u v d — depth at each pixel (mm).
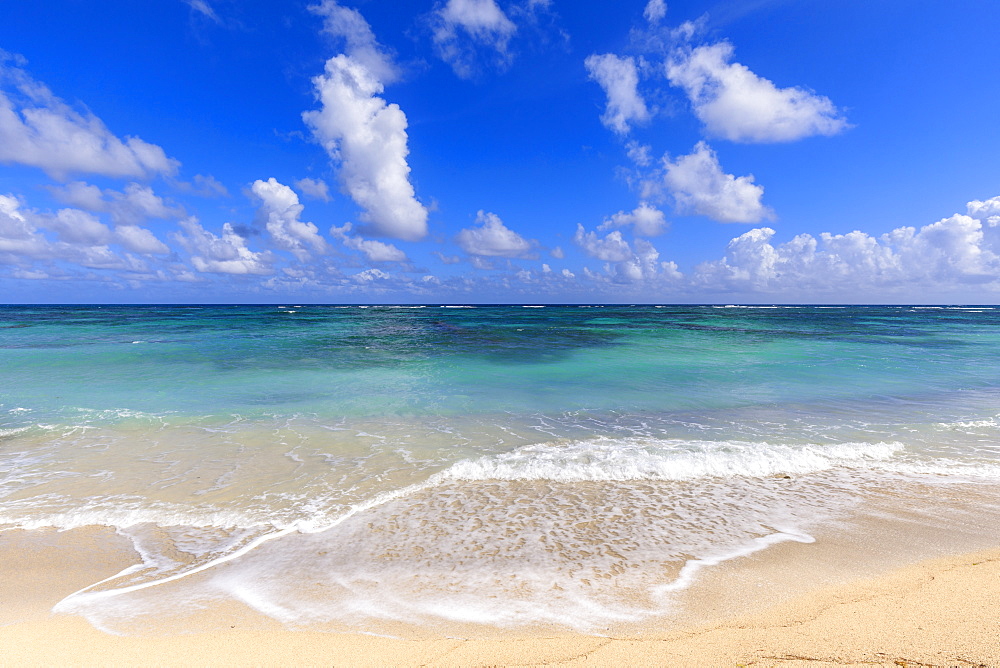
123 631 3713
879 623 3402
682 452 8180
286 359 19625
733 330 37156
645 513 5945
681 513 5926
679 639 3393
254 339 28156
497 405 11773
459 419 10492
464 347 24484
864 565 4555
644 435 9281
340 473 7340
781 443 8727
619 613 3854
